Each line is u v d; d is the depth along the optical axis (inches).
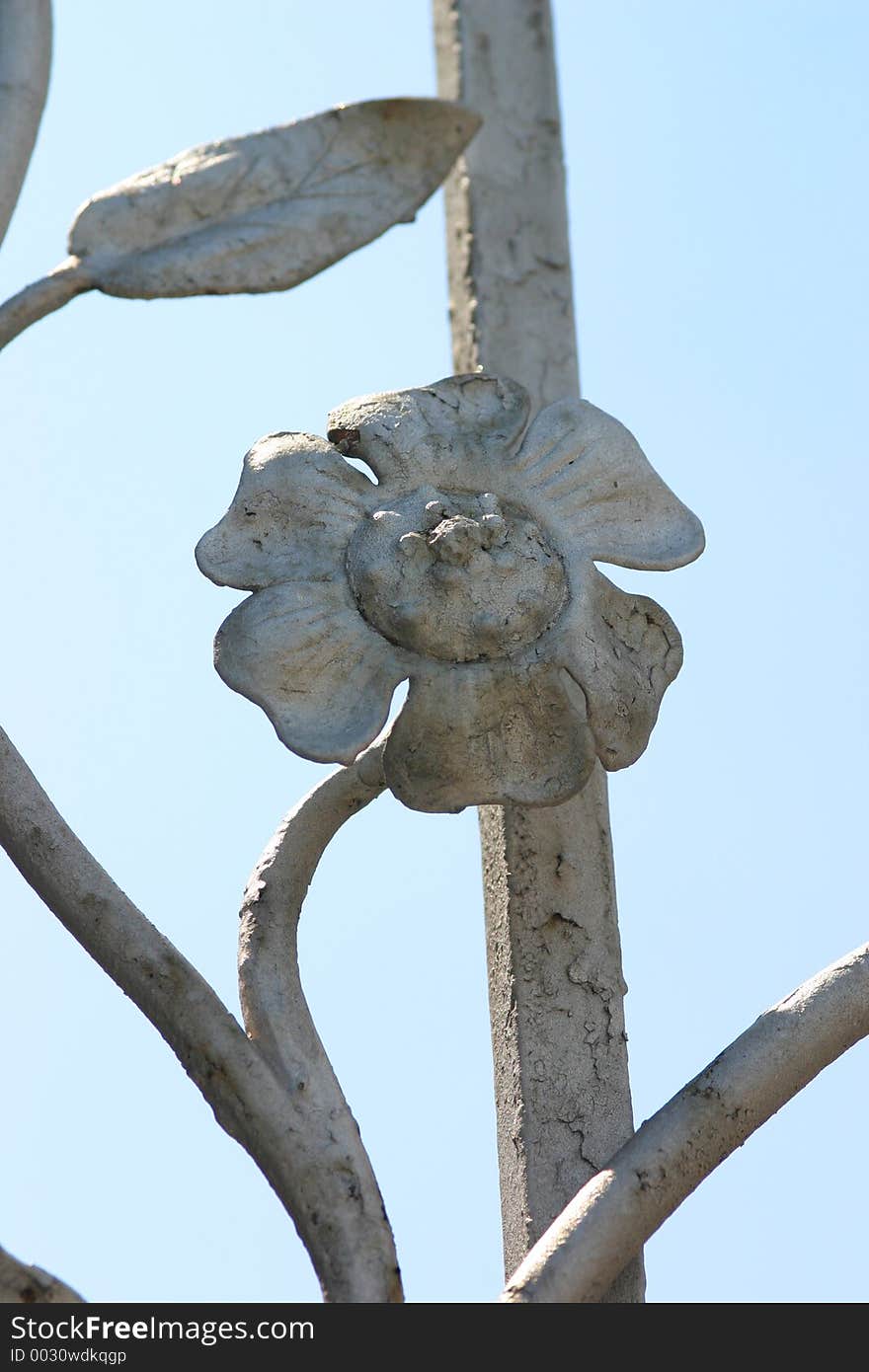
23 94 76.1
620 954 74.2
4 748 72.4
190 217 76.2
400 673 72.1
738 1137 71.7
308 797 73.4
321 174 76.8
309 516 72.6
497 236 78.6
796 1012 72.1
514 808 74.5
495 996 74.0
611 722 72.2
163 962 71.8
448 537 72.2
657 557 73.2
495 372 77.7
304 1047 71.9
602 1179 71.2
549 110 79.7
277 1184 71.3
